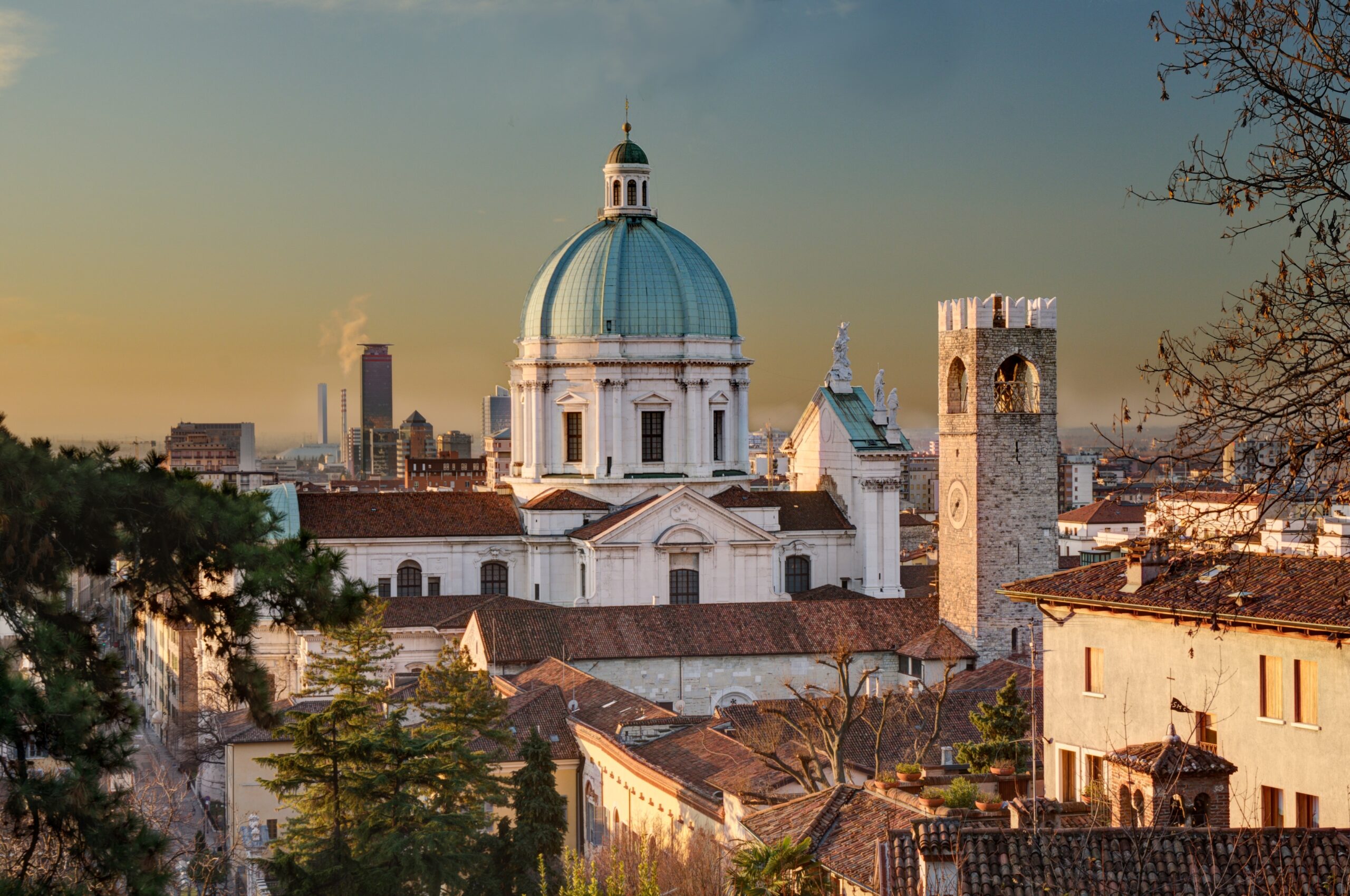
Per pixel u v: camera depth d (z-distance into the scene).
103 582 52.66
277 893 74.25
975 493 142.75
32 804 45.16
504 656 129.50
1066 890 42.38
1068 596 72.19
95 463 51.06
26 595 48.69
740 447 179.00
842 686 93.06
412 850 74.75
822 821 60.69
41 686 48.16
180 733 112.44
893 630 142.25
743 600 163.88
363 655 96.75
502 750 101.25
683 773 85.19
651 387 173.38
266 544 53.69
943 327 147.75
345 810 78.12
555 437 174.50
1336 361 32.06
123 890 47.38
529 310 176.88
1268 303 32.84
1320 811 61.19
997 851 44.00
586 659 130.88
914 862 46.91
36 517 47.78
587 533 164.75
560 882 78.50
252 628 52.97
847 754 93.19
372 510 168.50
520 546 169.88
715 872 66.50
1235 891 42.16
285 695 143.75
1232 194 33.34
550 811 83.69
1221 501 41.12
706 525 162.88
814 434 184.75
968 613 142.25
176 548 51.91
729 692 134.38
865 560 172.62
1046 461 144.25
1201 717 62.50
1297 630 61.69
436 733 85.38
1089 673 72.25
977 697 102.81
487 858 79.81
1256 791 59.41
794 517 174.00
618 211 180.62
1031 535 143.38
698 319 174.25
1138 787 54.31
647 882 61.16
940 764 90.81
